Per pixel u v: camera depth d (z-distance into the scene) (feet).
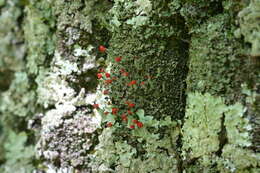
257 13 1.30
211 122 1.36
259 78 1.31
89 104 1.51
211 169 1.36
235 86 1.34
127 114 1.45
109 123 1.47
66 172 1.52
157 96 1.43
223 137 1.35
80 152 1.51
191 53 1.40
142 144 1.44
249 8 1.31
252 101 1.32
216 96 1.36
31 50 1.66
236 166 1.33
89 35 1.52
